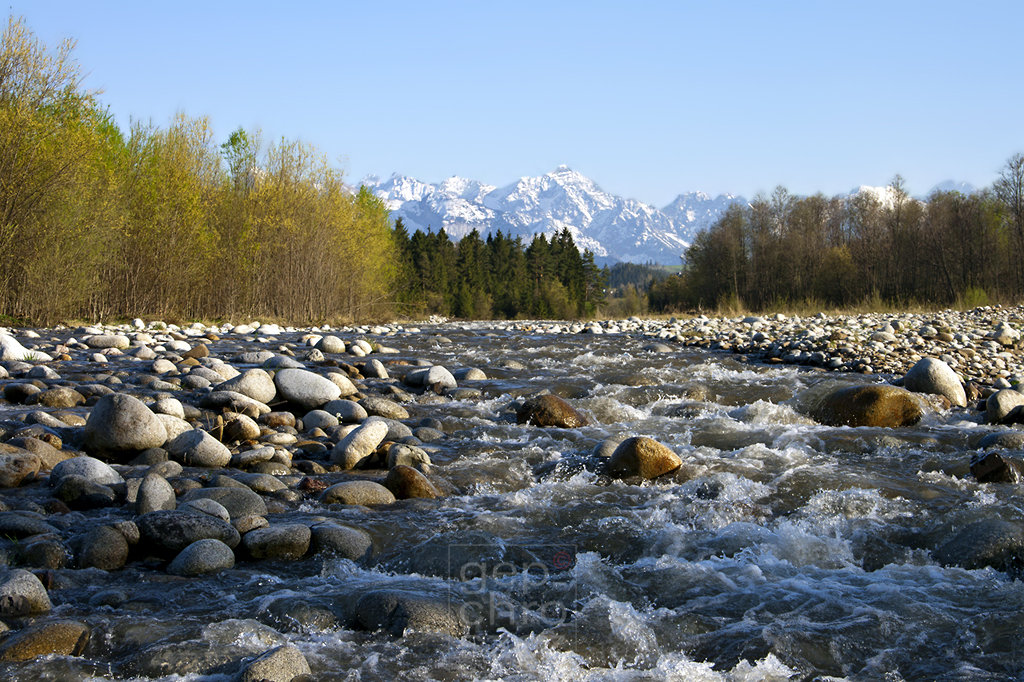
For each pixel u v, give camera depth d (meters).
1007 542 4.07
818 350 12.22
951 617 3.42
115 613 3.46
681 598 3.69
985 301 31.48
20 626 3.29
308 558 4.20
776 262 48.12
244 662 3.03
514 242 87.19
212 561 3.98
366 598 3.51
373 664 3.05
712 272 51.50
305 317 25.70
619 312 71.75
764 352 12.88
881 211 43.22
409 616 3.37
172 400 7.11
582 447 6.68
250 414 7.51
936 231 37.28
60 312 17.92
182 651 3.09
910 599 3.61
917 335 13.52
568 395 9.29
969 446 6.39
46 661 3.00
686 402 8.55
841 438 6.63
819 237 47.84
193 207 21.47
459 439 7.06
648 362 12.00
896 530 4.55
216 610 3.51
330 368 10.58
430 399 8.91
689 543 4.39
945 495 5.16
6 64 16.55
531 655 3.14
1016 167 34.25
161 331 16.55
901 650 3.16
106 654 3.10
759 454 6.19
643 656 3.16
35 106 17.06
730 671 3.01
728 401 8.94
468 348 14.57
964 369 10.47
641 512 4.90
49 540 4.09
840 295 41.62
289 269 25.38
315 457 6.56
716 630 3.35
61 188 17.27
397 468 5.45
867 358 11.21
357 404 7.75
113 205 18.81
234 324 22.55
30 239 17.36
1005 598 3.60
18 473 5.29
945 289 36.19
